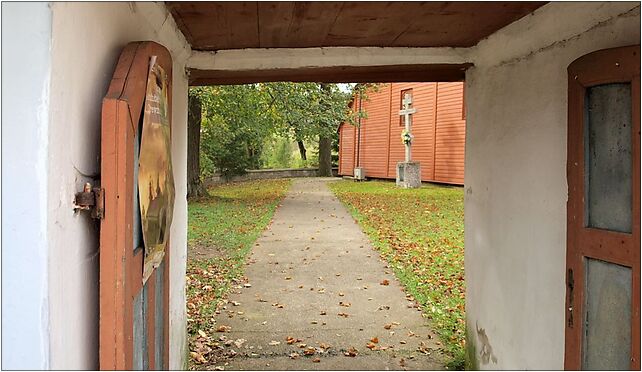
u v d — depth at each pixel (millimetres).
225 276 7352
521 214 3225
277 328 5355
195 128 16328
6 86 1392
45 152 1395
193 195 16594
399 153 25094
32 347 1401
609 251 2207
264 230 11164
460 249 9398
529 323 3119
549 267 2879
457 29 3361
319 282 7129
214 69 3898
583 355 2402
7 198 1387
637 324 2037
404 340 5070
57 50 1442
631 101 2088
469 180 4246
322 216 13508
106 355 1656
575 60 2436
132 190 1772
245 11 2883
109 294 1652
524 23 3055
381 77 4305
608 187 2258
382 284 7059
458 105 21562
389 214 13922
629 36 2217
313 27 3260
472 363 4207
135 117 1785
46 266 1399
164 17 2793
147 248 2080
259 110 15383
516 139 3295
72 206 1577
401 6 2805
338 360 4574
